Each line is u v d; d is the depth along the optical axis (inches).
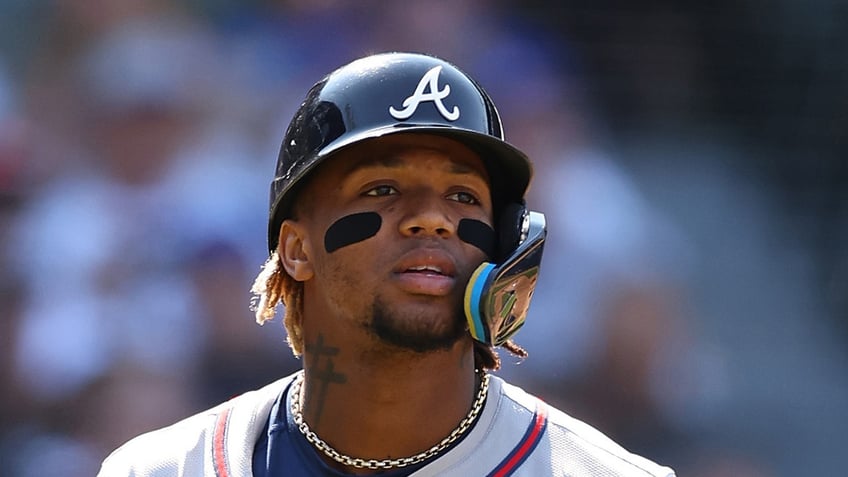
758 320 973.8
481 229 312.5
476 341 329.1
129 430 782.5
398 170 307.4
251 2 957.8
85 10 925.2
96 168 868.6
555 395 824.9
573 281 862.5
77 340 804.6
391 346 305.4
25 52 921.5
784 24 1119.6
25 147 871.1
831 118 1103.6
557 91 1018.7
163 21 928.9
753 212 1047.0
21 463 784.9
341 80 322.7
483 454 318.7
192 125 890.7
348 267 307.3
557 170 918.4
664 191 1027.3
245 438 331.0
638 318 874.8
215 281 813.2
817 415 945.5
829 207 1059.9
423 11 968.3
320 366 319.9
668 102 1072.8
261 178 880.9
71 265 828.6
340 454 319.6
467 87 322.3
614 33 1064.8
